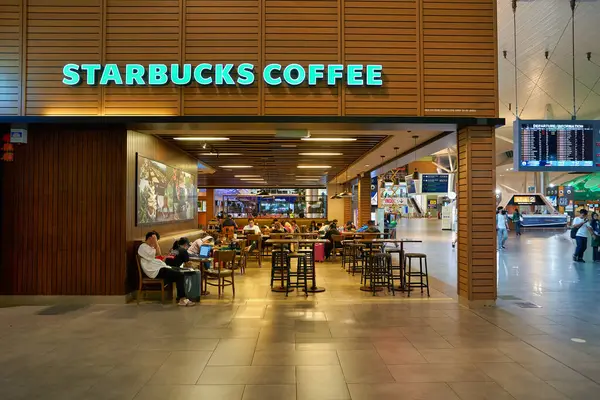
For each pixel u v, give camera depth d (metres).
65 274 7.16
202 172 17.08
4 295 7.14
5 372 4.12
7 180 7.20
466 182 7.00
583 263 12.40
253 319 6.11
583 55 12.86
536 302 7.25
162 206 9.20
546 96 18.00
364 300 7.43
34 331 5.50
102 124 6.89
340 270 11.32
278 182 23.12
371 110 6.84
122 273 7.15
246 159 13.06
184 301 6.97
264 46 6.86
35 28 6.88
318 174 18.00
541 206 30.73
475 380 3.93
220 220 20.61
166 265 7.25
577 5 9.50
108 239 7.18
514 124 7.22
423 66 6.90
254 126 6.98
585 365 4.31
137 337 5.23
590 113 20.97
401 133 8.43
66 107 6.82
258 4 6.91
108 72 6.72
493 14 6.99
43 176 7.22
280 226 15.25
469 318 6.18
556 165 7.16
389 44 6.91
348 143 10.02
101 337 5.24
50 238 7.18
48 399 3.53
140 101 6.81
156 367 4.24
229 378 3.96
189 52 6.85
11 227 7.18
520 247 17.09
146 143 8.30
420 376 4.02
